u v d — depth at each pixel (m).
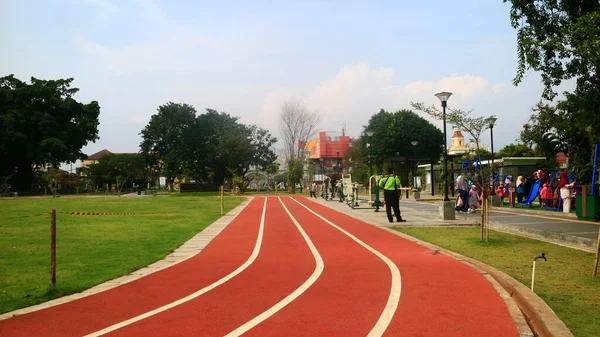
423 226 16.00
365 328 5.05
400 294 6.55
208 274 8.30
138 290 7.09
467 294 6.50
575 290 6.58
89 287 7.32
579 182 21.42
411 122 60.94
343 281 7.49
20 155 66.81
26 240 13.32
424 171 49.47
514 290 6.60
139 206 32.75
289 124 63.50
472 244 11.47
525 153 50.50
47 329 5.23
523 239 12.33
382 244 11.91
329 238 13.38
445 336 4.75
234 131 80.12
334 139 97.12
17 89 66.19
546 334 4.83
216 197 50.53
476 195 20.00
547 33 14.82
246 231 15.66
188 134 81.31
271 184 78.62
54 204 36.28
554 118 32.72
